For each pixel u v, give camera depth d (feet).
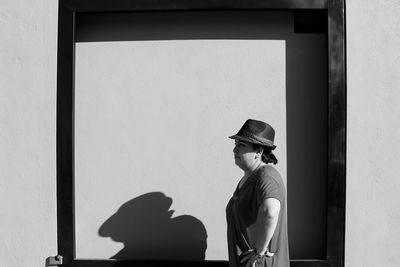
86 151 11.97
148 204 11.97
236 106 11.78
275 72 11.74
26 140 11.71
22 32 11.63
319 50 11.70
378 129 11.29
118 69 11.89
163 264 11.59
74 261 11.64
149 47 11.84
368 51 11.21
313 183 11.80
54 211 11.73
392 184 11.32
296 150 11.80
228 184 11.85
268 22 11.71
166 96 11.85
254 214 9.66
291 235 11.89
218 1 11.20
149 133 11.89
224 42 11.75
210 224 11.91
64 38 11.50
